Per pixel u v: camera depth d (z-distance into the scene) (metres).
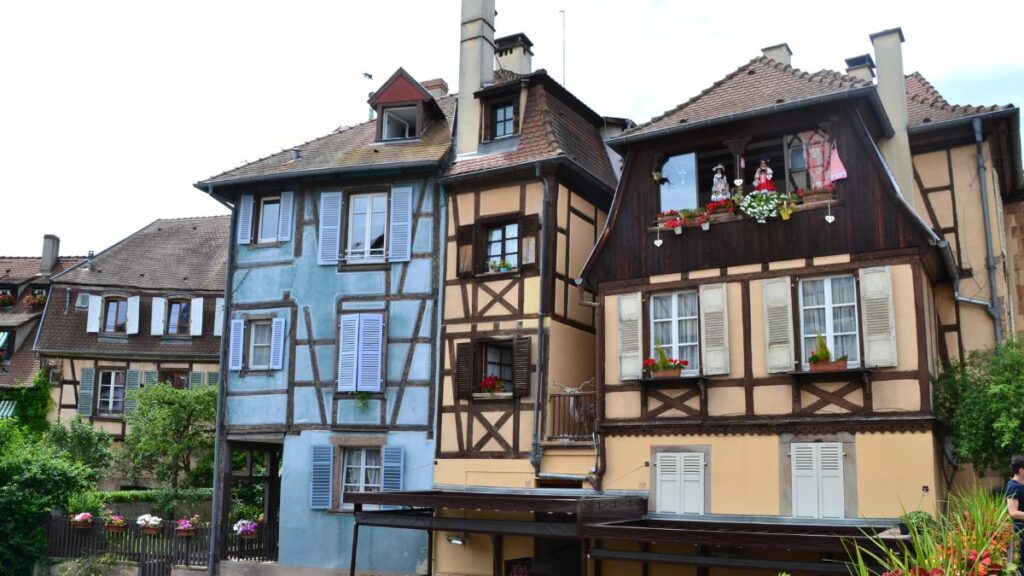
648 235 14.21
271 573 16.89
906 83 16.56
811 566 10.41
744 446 13.00
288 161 18.61
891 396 12.11
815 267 12.87
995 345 12.84
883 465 12.01
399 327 16.81
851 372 12.31
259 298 18.00
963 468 12.59
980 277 13.55
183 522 17.77
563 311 15.95
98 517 18.78
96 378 27.44
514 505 12.47
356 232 17.56
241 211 18.50
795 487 12.52
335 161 17.92
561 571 14.70
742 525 12.41
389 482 16.28
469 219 16.59
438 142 17.73
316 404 17.11
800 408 12.66
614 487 13.96
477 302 16.17
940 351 13.57
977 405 11.73
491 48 18.06
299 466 17.05
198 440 22.58
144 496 21.92
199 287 27.86
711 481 13.14
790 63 17.27
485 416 15.71
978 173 13.74
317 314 17.42
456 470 15.78
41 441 23.05
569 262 16.27
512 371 15.73
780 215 13.15
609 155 18.67
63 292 28.48
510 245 16.30
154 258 29.52
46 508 18.44
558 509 12.16
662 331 13.95
